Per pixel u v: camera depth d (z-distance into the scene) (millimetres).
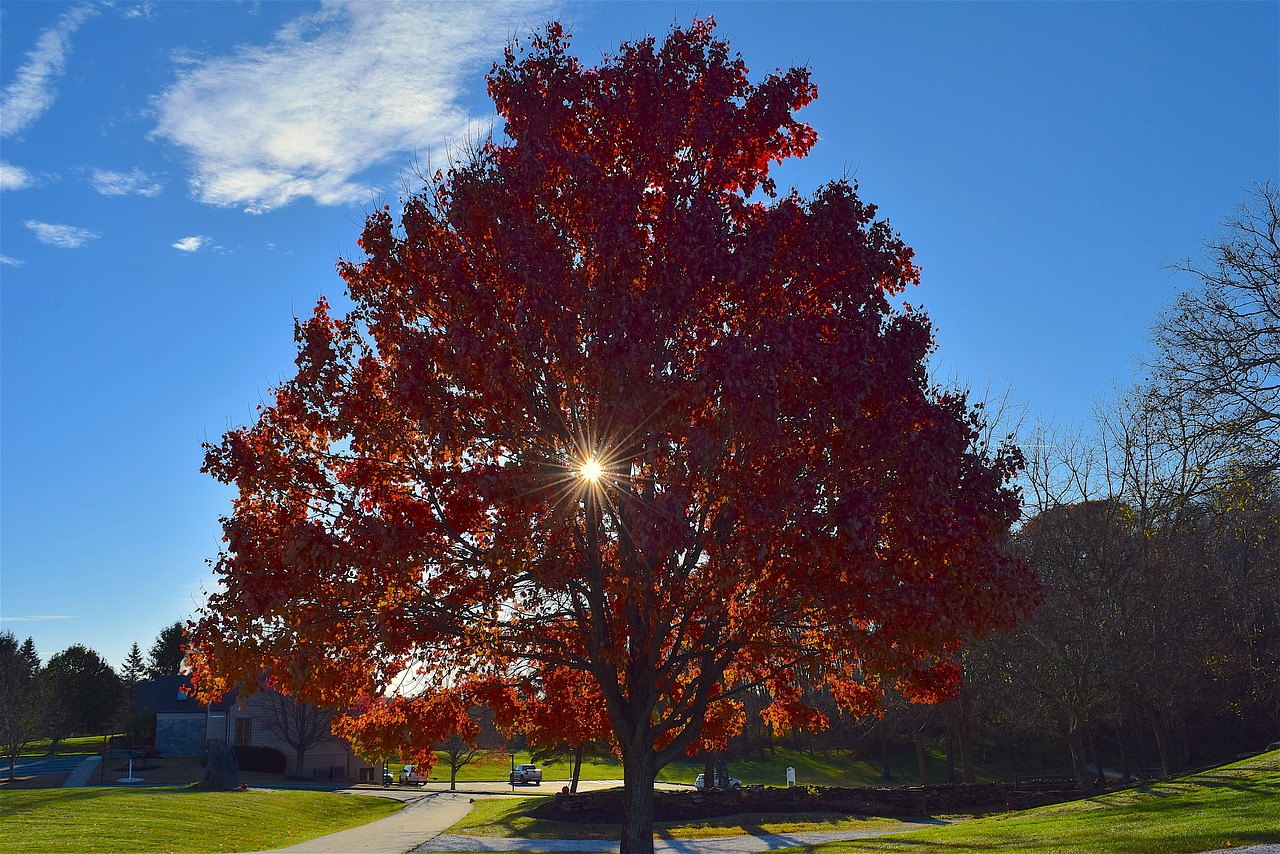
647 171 11984
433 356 11141
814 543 9867
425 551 11273
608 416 9945
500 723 14164
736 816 31859
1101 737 70438
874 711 14633
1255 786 21547
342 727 13703
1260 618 33875
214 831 30250
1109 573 29969
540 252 11109
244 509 11859
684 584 11469
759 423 9922
